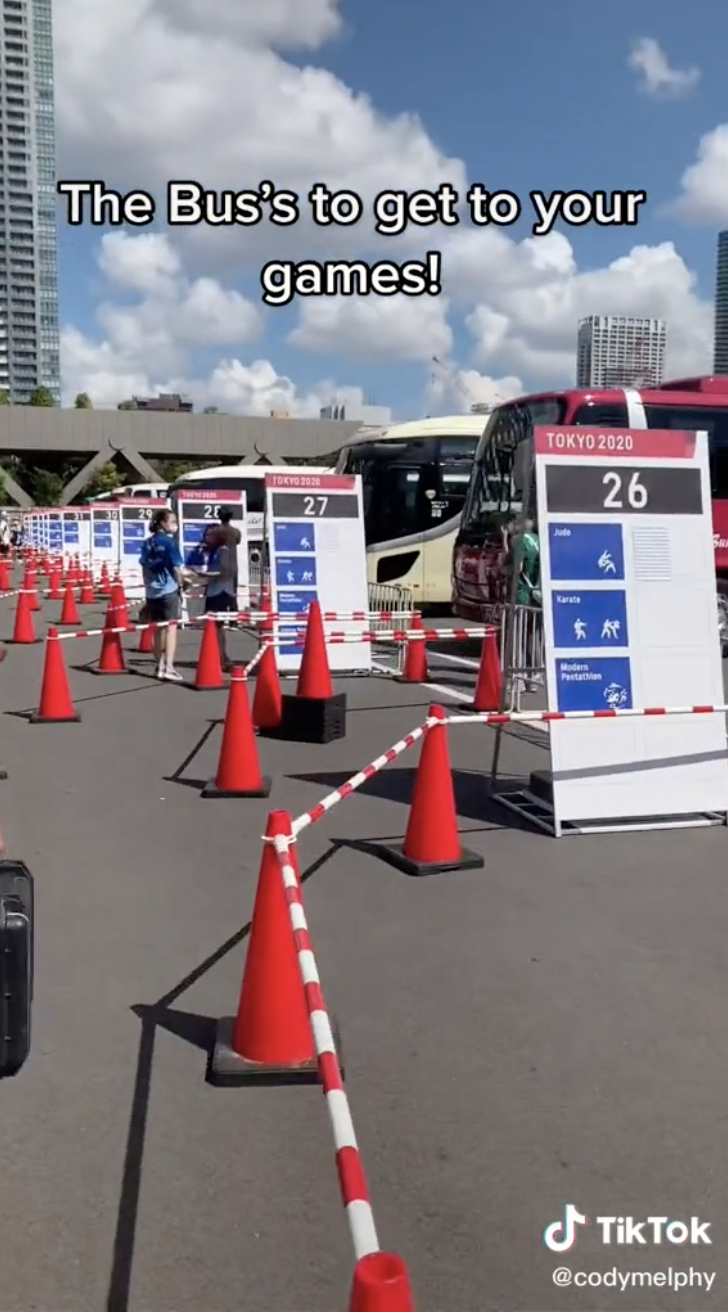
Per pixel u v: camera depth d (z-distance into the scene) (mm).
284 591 13438
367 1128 3561
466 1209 3150
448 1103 3715
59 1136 3523
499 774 8539
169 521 13578
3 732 10211
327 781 8320
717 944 5125
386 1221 3090
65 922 5363
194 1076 3914
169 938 5180
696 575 7172
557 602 6887
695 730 7098
